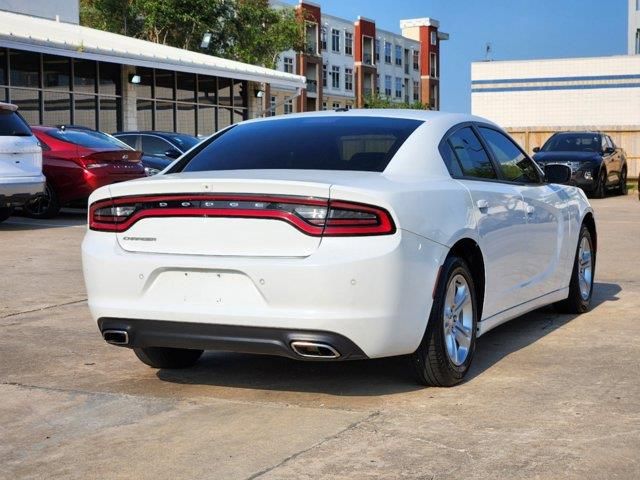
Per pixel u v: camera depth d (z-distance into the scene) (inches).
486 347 229.5
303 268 164.9
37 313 281.7
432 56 3595.0
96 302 183.9
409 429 161.0
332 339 166.1
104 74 965.2
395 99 3326.8
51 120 890.1
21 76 850.1
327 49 2844.5
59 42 812.6
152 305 177.0
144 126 1043.3
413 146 196.2
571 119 1753.2
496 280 209.8
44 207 581.3
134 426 167.0
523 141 1264.8
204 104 1155.9
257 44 1635.1
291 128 211.9
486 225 202.2
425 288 176.2
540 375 199.5
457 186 196.2
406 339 173.9
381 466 142.4
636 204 773.9
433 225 179.8
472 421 165.3
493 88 1807.3
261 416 171.5
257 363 215.9
